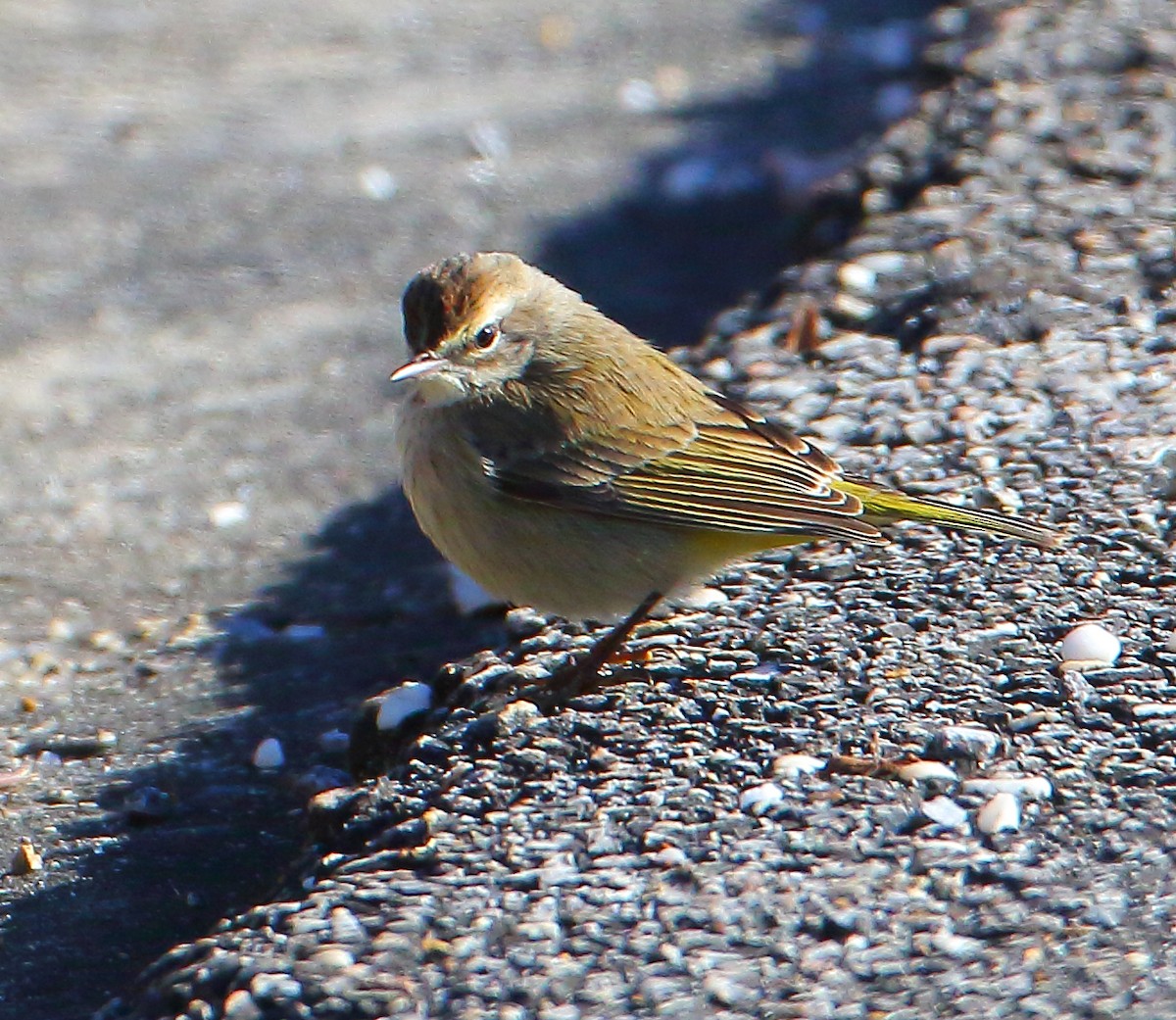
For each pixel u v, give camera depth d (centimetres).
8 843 959
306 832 911
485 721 860
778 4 2722
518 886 725
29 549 1365
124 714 1121
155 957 838
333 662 1178
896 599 959
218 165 2148
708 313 1738
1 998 802
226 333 1752
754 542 962
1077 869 730
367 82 2436
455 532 975
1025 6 1912
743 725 843
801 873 730
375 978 672
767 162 2094
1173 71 1684
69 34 2594
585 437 951
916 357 1245
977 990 661
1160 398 1163
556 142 2219
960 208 1442
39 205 2033
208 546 1370
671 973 674
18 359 1697
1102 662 878
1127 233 1377
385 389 1638
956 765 801
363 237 1959
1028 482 1073
